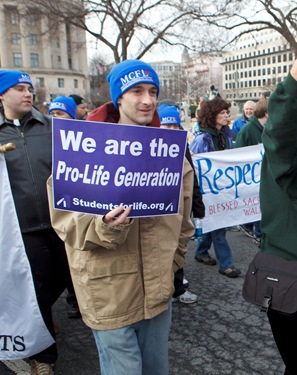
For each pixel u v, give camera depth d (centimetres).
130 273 182
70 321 360
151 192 174
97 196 168
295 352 205
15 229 260
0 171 258
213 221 444
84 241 174
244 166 461
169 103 451
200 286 417
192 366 285
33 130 284
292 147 172
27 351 265
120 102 187
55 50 7600
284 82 165
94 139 166
